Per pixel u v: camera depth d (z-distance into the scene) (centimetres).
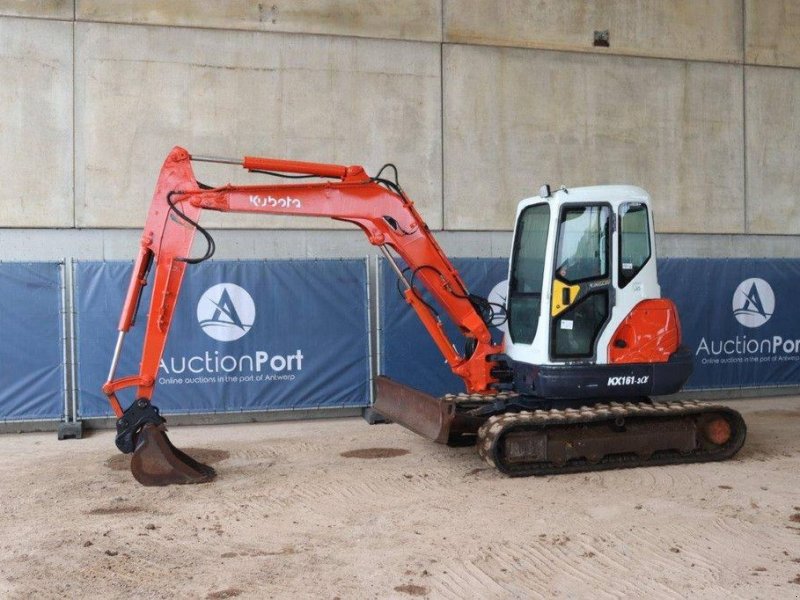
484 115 1077
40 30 957
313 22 1025
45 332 915
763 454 759
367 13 1040
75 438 895
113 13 973
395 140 1050
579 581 441
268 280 966
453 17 1066
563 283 702
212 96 1001
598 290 710
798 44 1191
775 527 531
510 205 1085
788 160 1189
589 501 600
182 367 941
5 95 950
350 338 988
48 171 960
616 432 704
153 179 985
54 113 961
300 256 1028
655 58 1138
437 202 1062
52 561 476
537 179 1094
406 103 1053
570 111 1106
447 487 648
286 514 575
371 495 626
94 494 635
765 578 442
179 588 434
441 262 749
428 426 714
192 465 688
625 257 718
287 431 923
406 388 766
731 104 1166
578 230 712
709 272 1083
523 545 498
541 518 556
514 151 1087
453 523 548
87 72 968
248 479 681
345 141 1037
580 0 1109
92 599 419
